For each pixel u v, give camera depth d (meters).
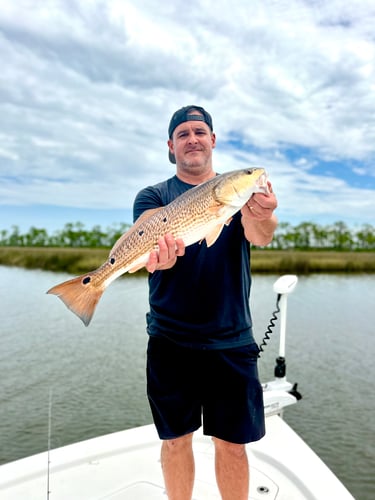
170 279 2.62
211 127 2.92
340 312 15.77
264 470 3.14
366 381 8.62
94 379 8.66
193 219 2.50
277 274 32.34
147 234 2.56
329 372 9.13
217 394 2.52
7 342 11.34
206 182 2.52
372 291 22.12
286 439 3.47
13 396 7.75
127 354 10.32
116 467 3.21
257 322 13.79
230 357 2.53
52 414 7.03
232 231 2.63
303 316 14.93
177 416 2.56
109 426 6.64
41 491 2.92
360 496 4.89
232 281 2.58
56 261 34.41
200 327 2.53
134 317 14.58
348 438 6.30
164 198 2.84
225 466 2.55
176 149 2.83
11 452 5.86
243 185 2.37
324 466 3.10
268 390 3.91
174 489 2.61
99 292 2.66
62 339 11.68
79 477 3.08
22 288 21.81
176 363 2.59
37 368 9.28
